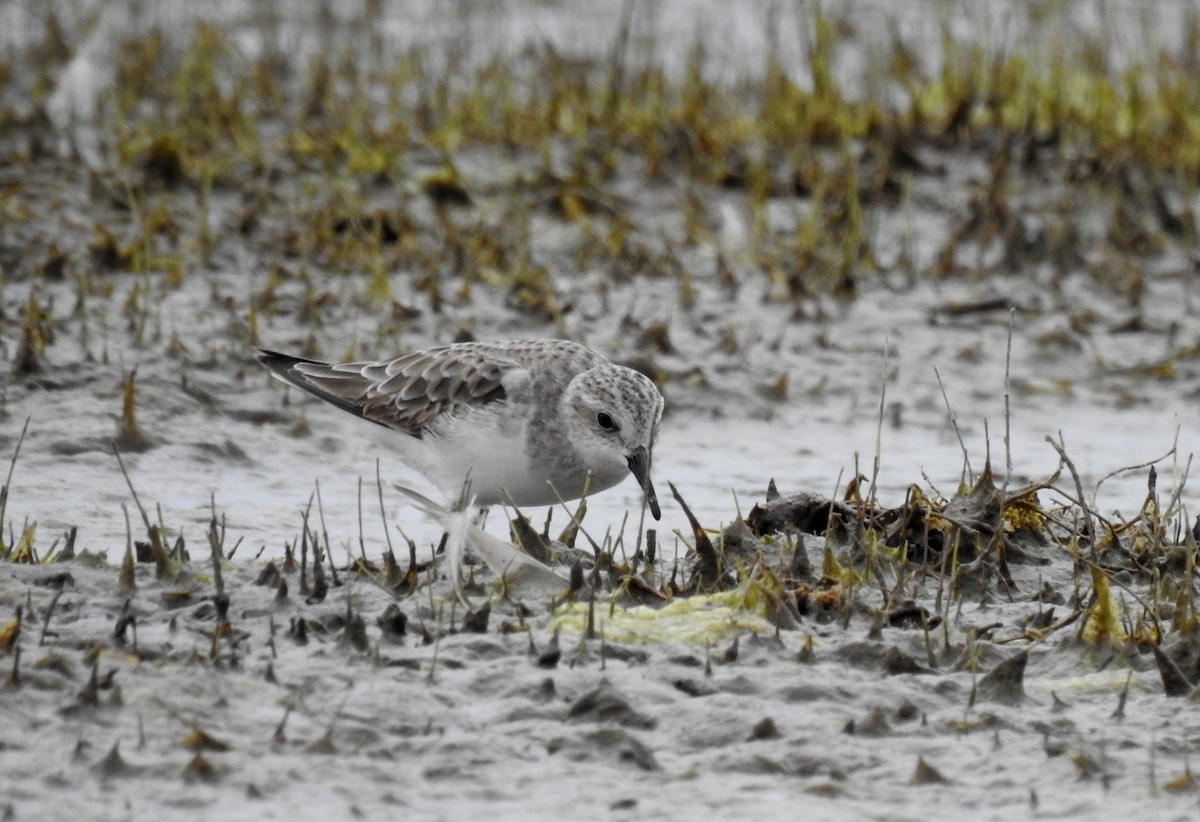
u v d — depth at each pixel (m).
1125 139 20.48
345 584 9.64
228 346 15.35
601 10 28.81
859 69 24.84
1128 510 12.23
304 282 17.17
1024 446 14.31
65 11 27.69
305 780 7.06
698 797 7.10
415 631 8.80
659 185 20.12
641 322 16.56
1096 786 7.24
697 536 9.91
